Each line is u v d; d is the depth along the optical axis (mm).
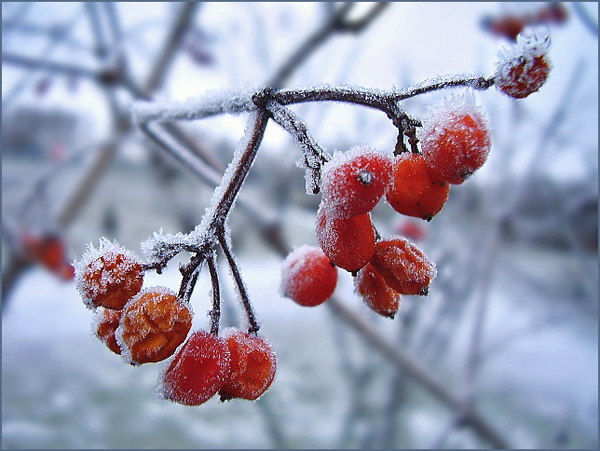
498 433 176
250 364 68
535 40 62
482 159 63
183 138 135
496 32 173
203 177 107
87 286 61
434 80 67
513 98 64
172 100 90
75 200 186
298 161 68
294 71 143
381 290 72
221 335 70
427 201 66
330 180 60
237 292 73
